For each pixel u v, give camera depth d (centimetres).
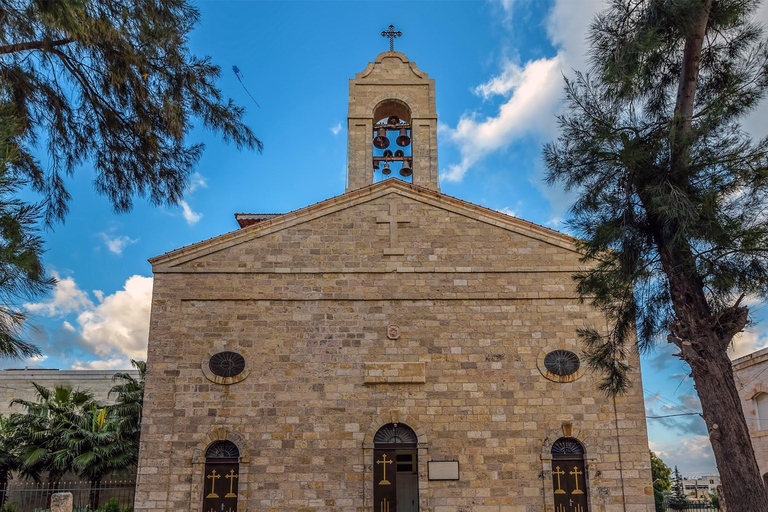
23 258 1109
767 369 2897
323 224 2316
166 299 2202
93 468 2541
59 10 1262
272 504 2020
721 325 1326
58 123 1541
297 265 2264
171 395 2108
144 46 1504
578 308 2236
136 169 1630
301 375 2147
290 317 2206
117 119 1578
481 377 2161
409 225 2325
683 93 1444
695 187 1298
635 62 1392
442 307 2233
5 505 2448
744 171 1271
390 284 2255
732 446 1255
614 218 1398
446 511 2028
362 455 2070
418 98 2786
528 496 2047
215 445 2086
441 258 2288
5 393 3366
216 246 2269
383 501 2052
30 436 2612
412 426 2103
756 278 1290
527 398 2141
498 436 2102
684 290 1339
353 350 2180
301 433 2088
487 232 2320
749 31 1467
